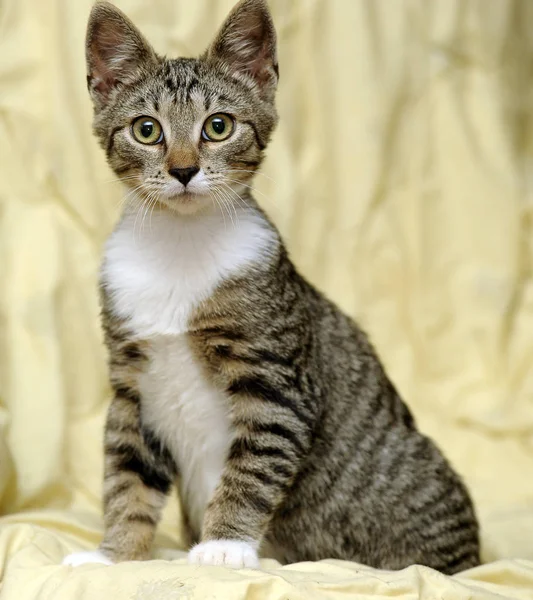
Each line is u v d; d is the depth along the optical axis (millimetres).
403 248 1043
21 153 957
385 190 1035
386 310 1040
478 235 1050
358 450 794
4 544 763
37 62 962
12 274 937
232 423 767
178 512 878
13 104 956
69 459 924
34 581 711
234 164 769
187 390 767
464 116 1051
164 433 784
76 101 953
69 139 955
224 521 742
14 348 920
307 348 777
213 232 764
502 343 1048
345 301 1023
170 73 774
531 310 1057
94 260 962
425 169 1045
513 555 828
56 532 813
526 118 1075
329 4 1011
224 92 771
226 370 757
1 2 960
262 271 763
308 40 1010
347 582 689
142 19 958
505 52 1060
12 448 888
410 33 1031
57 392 918
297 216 1011
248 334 752
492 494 943
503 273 1048
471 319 1047
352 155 1021
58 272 945
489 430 1017
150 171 755
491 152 1052
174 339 756
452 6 1041
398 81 1027
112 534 768
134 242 771
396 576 701
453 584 696
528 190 1066
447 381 1044
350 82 1015
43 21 962
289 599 671
